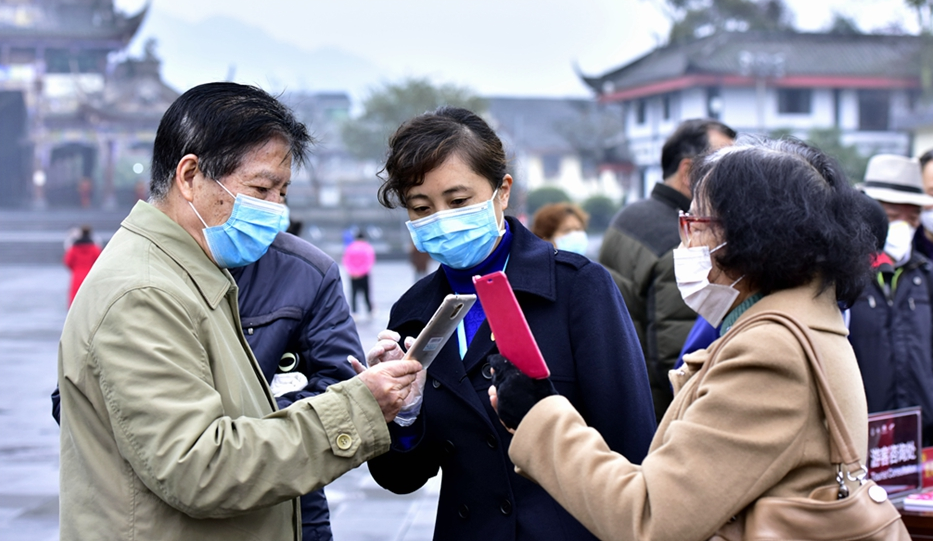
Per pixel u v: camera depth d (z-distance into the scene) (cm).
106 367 168
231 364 185
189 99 191
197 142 187
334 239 4209
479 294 165
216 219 191
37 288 2414
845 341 164
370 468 221
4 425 753
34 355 1206
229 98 191
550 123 5916
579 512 162
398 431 208
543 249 209
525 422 169
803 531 146
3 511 490
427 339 183
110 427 173
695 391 163
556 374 198
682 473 150
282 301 258
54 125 4972
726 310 173
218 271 194
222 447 167
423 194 198
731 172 165
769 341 151
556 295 202
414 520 472
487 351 200
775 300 162
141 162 5259
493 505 199
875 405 354
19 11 5016
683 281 172
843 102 4153
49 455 641
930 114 3925
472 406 199
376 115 4350
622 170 4734
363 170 5003
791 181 161
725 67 4038
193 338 176
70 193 5144
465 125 200
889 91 4156
